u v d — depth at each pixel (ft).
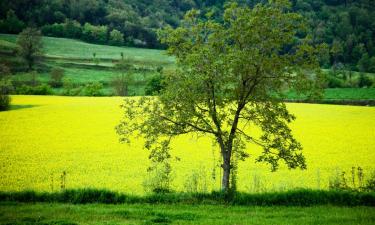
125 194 59.62
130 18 647.15
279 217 48.83
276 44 59.57
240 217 48.65
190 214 49.55
